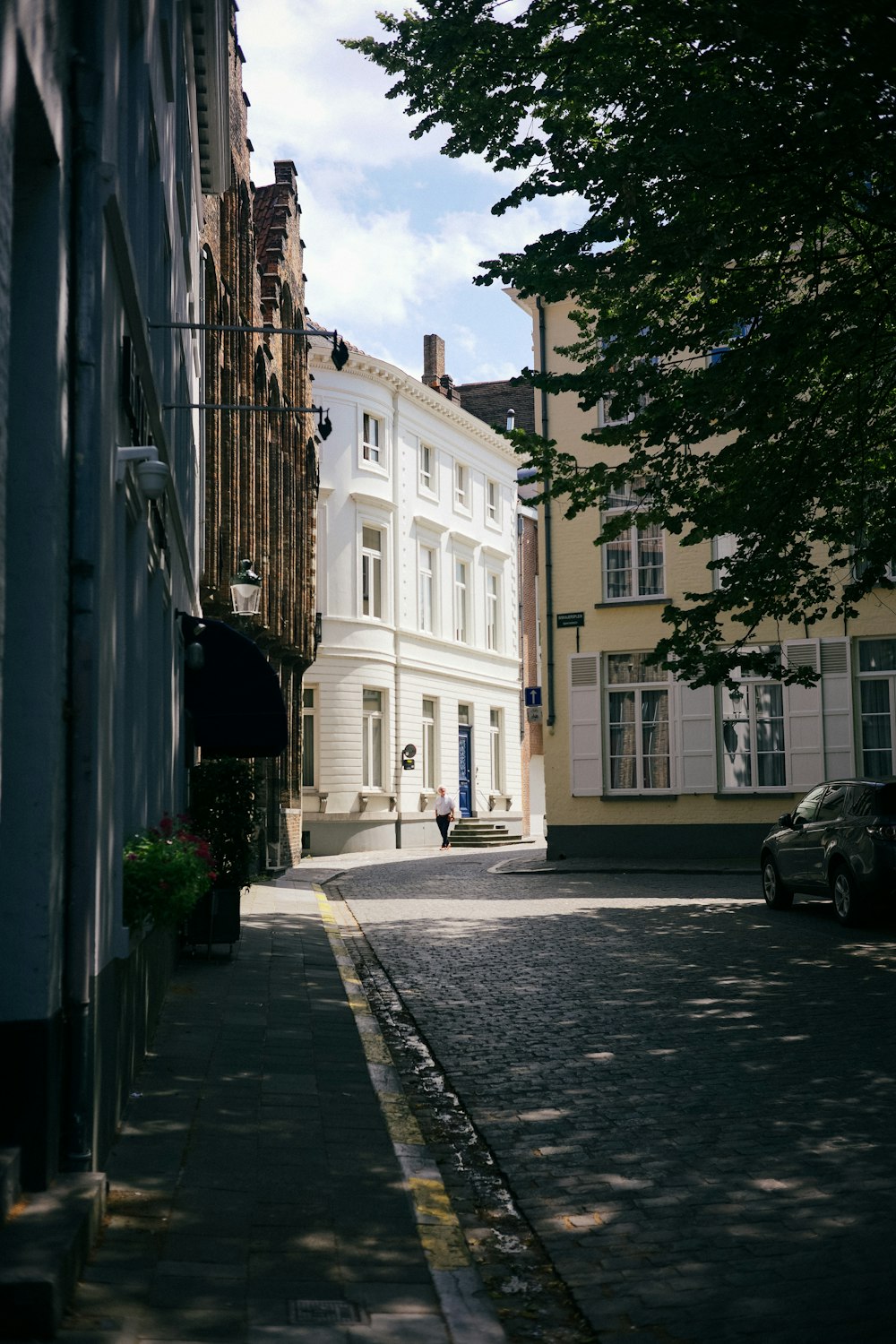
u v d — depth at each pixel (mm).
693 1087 7867
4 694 4914
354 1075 8242
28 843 4906
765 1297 4656
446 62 11758
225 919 13523
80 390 5430
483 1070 8523
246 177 22438
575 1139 6855
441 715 41875
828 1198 5723
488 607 46344
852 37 8539
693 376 12648
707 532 13742
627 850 28344
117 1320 4258
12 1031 4906
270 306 25500
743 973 12156
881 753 26547
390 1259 5012
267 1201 5645
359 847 36906
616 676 28844
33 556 4984
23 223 5094
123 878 7117
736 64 10352
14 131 4754
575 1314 4633
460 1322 4457
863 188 11047
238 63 21156
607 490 14219
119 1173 5926
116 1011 6488
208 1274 4746
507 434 14180
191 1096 7492
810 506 13852
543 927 16422
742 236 11438
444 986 12016
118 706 6711
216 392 20109
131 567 8078
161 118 10148
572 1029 9812
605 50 11109
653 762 28484
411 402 40719
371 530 38938
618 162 11000
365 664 37438
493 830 41406
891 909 15398
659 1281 4855
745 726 27703
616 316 12750
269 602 24609
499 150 12047
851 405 12867
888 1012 9992
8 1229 4516
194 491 16516
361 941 15781
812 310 11531
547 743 29141
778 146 10477
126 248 6371
